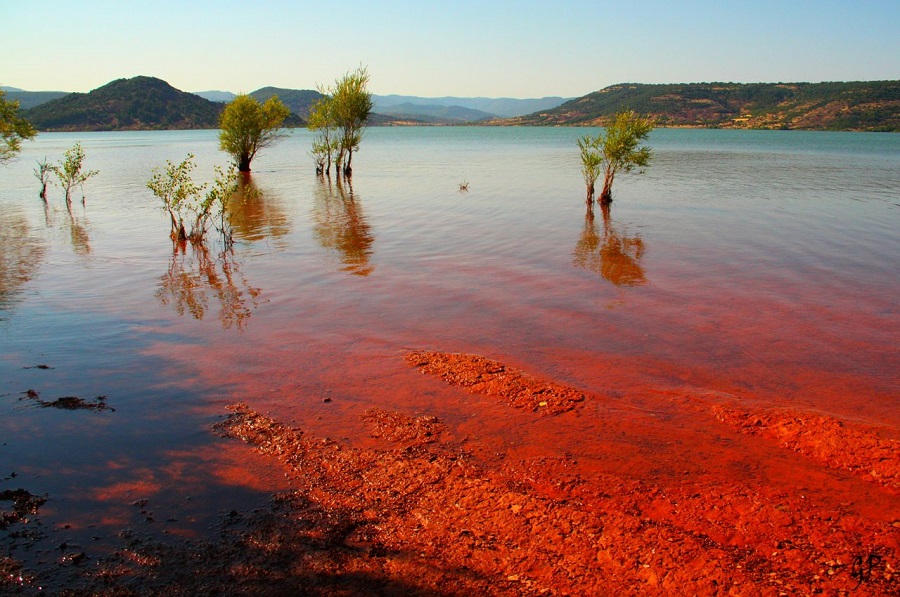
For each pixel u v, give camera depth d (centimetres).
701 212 2262
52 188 3195
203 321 1048
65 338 962
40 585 424
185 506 522
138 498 534
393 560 453
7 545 467
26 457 602
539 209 2355
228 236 1823
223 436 648
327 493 542
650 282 1279
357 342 937
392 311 1093
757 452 603
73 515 508
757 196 2739
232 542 475
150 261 1527
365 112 3784
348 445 627
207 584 427
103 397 745
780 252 1560
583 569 436
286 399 738
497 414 693
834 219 2078
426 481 556
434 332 980
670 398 734
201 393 757
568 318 1046
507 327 1002
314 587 425
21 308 1127
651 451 606
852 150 7106
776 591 405
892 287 1223
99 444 630
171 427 668
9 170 4378
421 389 762
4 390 764
